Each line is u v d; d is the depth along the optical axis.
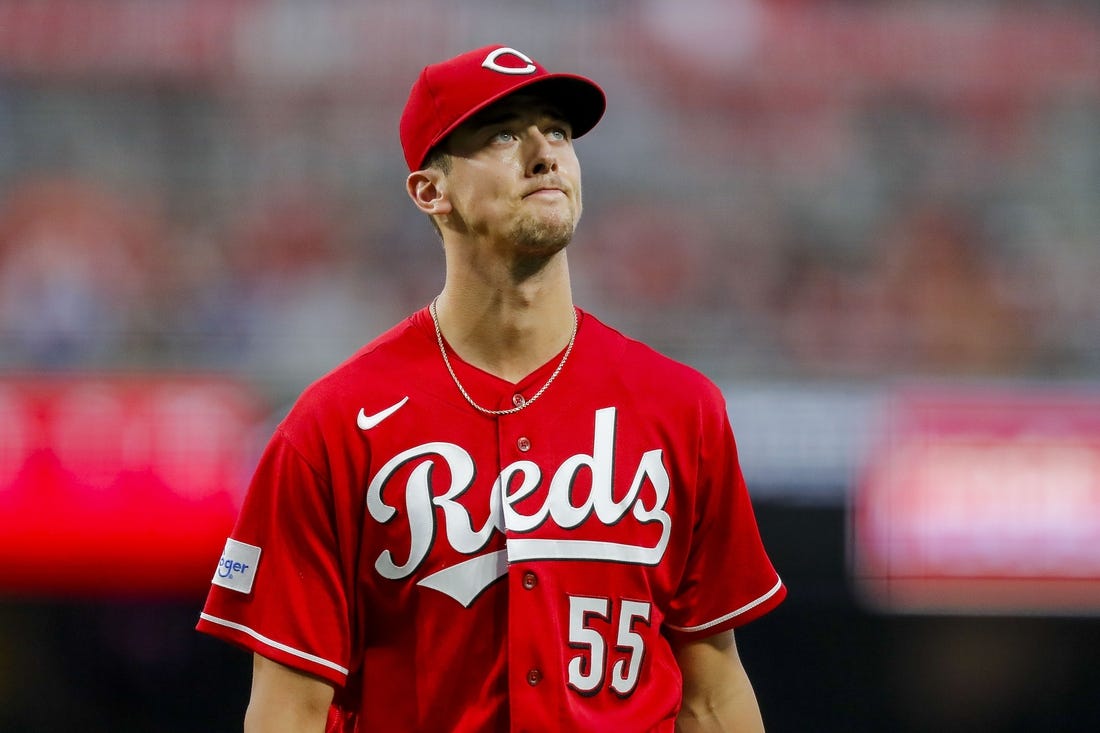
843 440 23.78
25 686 23.86
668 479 7.82
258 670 7.77
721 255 36.97
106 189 35.91
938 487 23.36
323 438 7.57
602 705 7.54
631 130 38.66
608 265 36.91
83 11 37.34
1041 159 38.56
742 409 23.98
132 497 22.95
